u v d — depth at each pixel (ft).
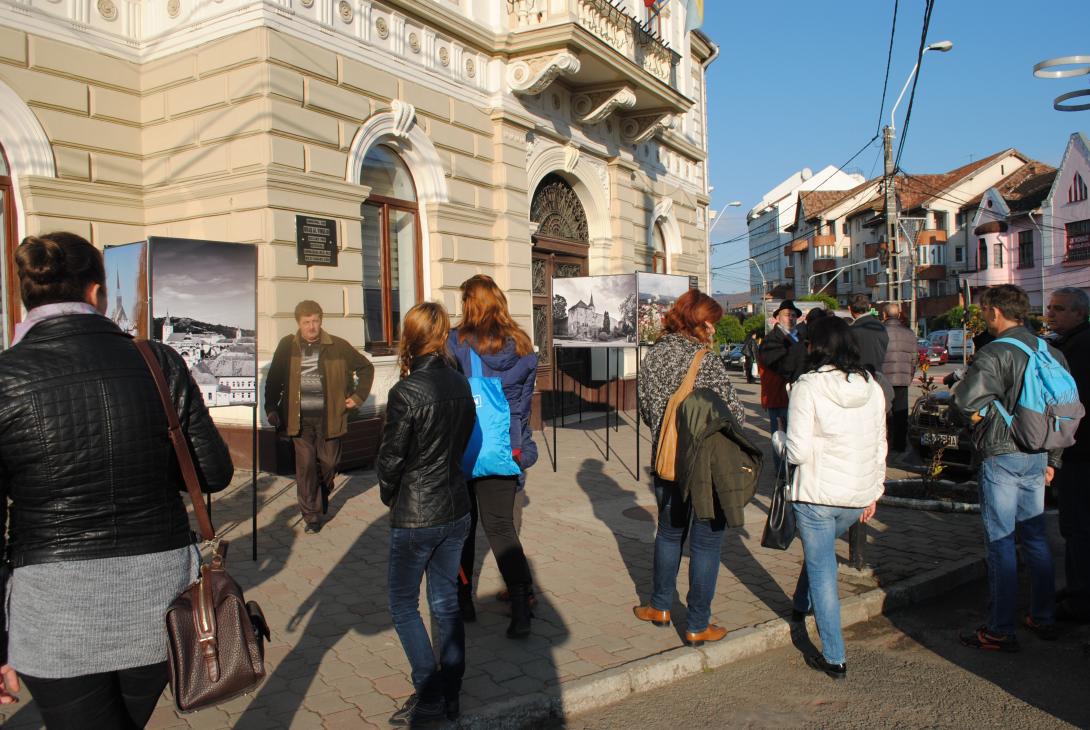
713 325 14.17
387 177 32.24
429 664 10.94
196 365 17.81
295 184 26.71
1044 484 14.51
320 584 16.74
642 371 14.39
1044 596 14.79
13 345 6.99
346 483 26.58
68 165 26.91
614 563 18.33
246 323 18.51
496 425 13.48
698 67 61.82
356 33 29.32
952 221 169.58
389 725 11.01
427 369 11.18
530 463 15.21
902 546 19.79
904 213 173.47
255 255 18.71
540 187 41.91
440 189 33.53
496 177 36.91
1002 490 14.15
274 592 16.24
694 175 59.82
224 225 26.96
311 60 27.37
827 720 11.84
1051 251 134.41
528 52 36.19
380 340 31.91
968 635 14.78
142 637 6.86
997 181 168.96
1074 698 12.49
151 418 7.06
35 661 6.53
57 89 26.53
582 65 38.37
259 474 26.68
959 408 14.23
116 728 6.93
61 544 6.61
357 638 14.03
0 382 6.54
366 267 31.24
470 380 13.62
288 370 20.25
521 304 38.06
